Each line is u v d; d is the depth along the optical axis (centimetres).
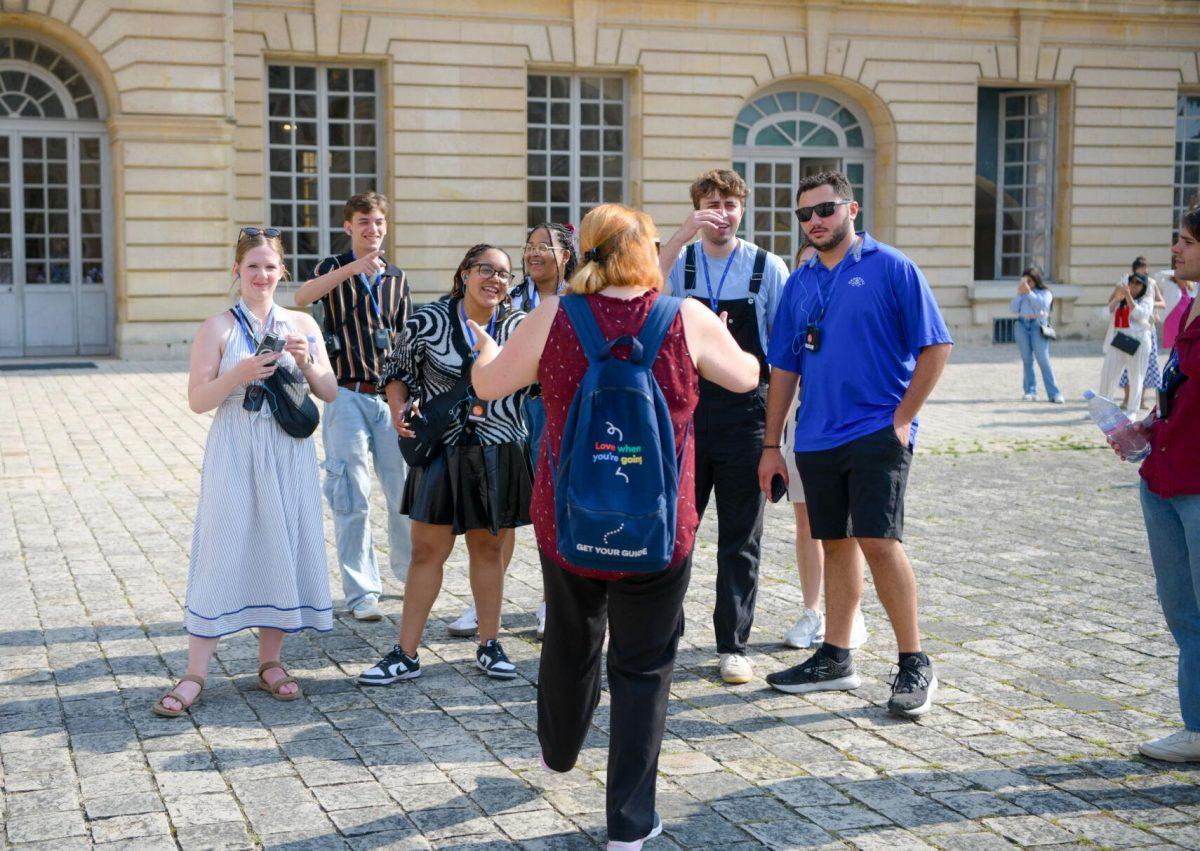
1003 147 2636
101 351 2092
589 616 387
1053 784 429
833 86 2453
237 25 2094
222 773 434
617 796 370
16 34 1983
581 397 361
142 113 1986
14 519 855
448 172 2217
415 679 539
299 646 585
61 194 2047
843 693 523
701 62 2333
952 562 764
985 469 1117
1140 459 452
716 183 555
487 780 431
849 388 491
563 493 361
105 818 398
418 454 521
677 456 369
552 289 602
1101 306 2602
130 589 674
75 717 486
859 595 536
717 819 401
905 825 396
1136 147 2589
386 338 634
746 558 541
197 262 2036
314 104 2181
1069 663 563
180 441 1210
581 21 2256
